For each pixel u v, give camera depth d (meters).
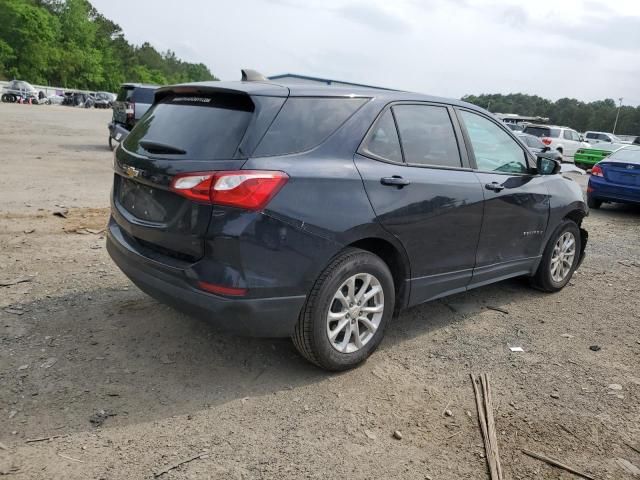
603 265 6.93
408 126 3.93
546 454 2.95
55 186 9.61
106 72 115.00
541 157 5.05
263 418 3.08
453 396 3.45
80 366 3.48
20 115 30.77
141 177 3.37
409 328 4.48
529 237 5.02
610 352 4.25
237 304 3.06
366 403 3.30
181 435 2.88
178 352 3.75
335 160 3.40
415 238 3.83
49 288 4.71
